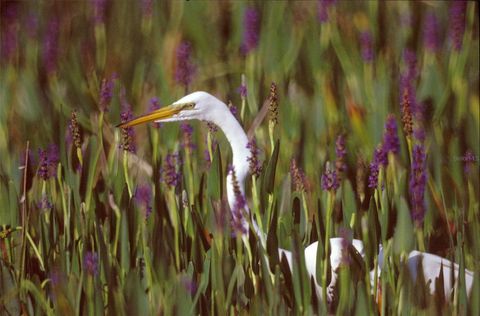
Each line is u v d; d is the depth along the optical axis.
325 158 15.46
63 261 14.91
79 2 16.56
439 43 16.33
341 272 14.79
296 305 14.82
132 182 15.26
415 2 16.39
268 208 14.93
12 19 16.45
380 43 16.33
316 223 15.04
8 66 16.17
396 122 15.30
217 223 14.89
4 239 15.05
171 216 15.09
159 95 15.97
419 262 14.82
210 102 15.03
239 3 16.39
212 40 16.38
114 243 15.00
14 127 15.77
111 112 15.80
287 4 16.39
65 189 15.16
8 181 15.29
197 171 15.31
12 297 14.90
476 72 16.11
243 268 14.92
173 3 16.45
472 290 14.81
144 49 16.33
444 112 15.81
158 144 15.40
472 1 16.33
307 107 15.80
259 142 15.55
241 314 14.82
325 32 16.16
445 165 15.34
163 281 14.88
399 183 14.95
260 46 16.20
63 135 15.24
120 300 14.82
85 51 16.33
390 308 14.83
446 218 15.11
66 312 14.85
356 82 15.92
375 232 14.82
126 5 16.48
